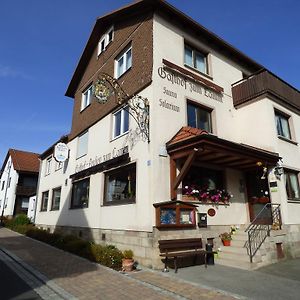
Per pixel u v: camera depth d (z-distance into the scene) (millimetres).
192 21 12422
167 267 8789
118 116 12992
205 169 11312
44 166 23375
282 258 10273
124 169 11562
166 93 10906
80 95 17891
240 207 12016
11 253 11539
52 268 8742
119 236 10805
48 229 19125
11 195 35625
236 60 14859
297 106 14359
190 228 9805
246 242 9953
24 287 6828
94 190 13531
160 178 9711
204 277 7676
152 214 9242
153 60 11016
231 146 9602
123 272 8234
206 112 12555
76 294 6223
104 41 15969
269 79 12945
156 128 10141
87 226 13586
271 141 12188
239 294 6211
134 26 12969
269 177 11719
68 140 18156
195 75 12234
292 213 11664
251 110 13141
